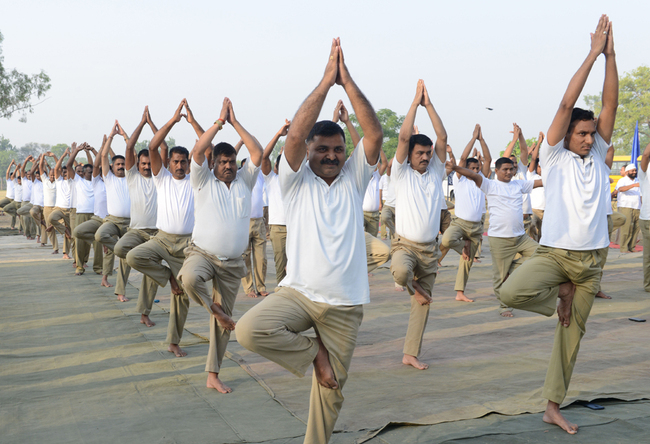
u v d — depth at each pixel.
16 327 6.83
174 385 4.62
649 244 8.52
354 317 3.08
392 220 11.63
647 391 4.19
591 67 3.52
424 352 5.58
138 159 7.30
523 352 5.45
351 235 3.09
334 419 3.11
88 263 13.13
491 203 7.50
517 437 3.42
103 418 3.90
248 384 4.63
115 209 8.66
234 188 4.84
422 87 5.11
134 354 5.61
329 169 3.10
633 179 13.26
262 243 8.88
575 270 3.67
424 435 3.46
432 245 5.26
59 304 8.23
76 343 6.07
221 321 4.51
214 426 3.71
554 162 3.80
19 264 12.91
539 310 3.82
